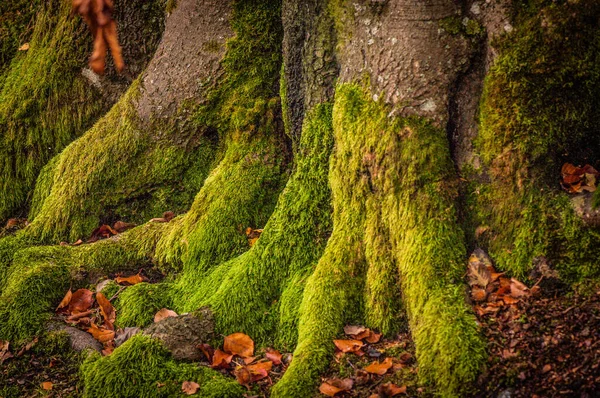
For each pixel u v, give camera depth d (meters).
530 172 3.50
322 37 4.06
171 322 3.89
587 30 3.45
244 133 4.73
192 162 5.04
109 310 4.32
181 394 3.52
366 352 3.58
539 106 3.50
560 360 3.06
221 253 4.44
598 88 3.53
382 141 3.69
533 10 3.44
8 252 4.96
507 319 3.28
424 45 3.62
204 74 4.89
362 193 3.82
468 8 3.60
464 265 3.51
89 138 5.25
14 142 5.70
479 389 3.09
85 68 5.76
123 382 3.62
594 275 3.32
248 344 3.86
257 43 4.79
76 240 5.09
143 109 5.06
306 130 4.18
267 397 3.50
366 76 3.83
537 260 3.43
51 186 5.48
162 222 4.91
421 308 3.44
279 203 4.21
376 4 3.75
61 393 3.79
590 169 3.55
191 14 4.89
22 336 4.20
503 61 3.49
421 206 3.58
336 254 3.86
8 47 6.23
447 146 3.63
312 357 3.52
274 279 4.08
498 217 3.56
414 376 3.33
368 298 3.75
